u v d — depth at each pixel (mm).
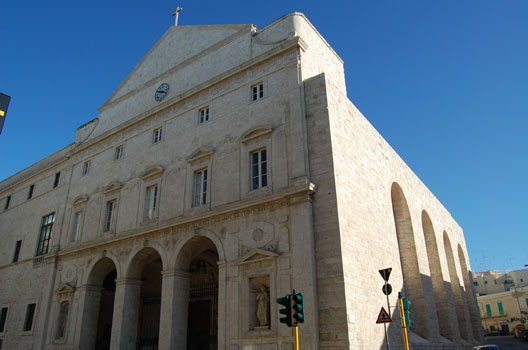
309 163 21078
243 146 24109
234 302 20906
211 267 30438
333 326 17766
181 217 25375
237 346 20016
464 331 38875
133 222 28297
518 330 69500
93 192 32938
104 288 30344
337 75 28406
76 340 28172
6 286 37406
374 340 19688
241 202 22766
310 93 22516
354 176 22484
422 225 36625
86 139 36375
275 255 20016
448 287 35719
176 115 29188
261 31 26734
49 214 36969
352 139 23562
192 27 31625
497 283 101625
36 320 31969
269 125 23266
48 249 35156
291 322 14531
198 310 28219
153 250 26781
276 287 19656
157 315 29891
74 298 29906
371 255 22016
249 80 25625
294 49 24016
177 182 26828
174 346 23016
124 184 30453
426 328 27281
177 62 31719
